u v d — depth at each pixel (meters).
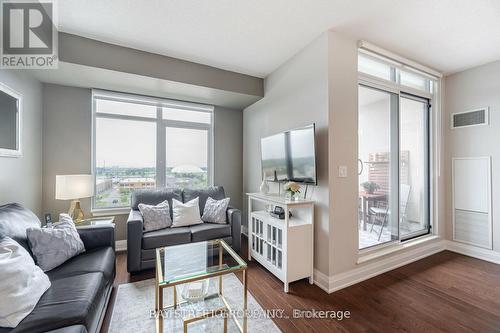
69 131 2.93
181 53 2.70
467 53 2.65
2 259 1.16
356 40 2.35
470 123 3.01
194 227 2.80
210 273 1.55
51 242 1.65
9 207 1.74
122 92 3.22
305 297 2.01
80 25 2.15
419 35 2.30
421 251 2.89
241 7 1.92
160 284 1.40
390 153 2.76
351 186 2.29
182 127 3.77
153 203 3.03
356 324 1.66
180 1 1.86
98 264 1.69
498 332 1.58
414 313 1.78
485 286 2.19
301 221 2.35
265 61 2.88
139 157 3.44
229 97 3.44
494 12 1.94
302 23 2.12
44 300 1.21
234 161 4.14
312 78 2.39
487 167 2.86
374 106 2.65
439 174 3.18
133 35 2.32
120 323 1.65
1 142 1.97
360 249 2.44
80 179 2.52
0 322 1.01
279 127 3.01
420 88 3.10
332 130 2.18
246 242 3.59
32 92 2.54
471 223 2.99
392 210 2.76
